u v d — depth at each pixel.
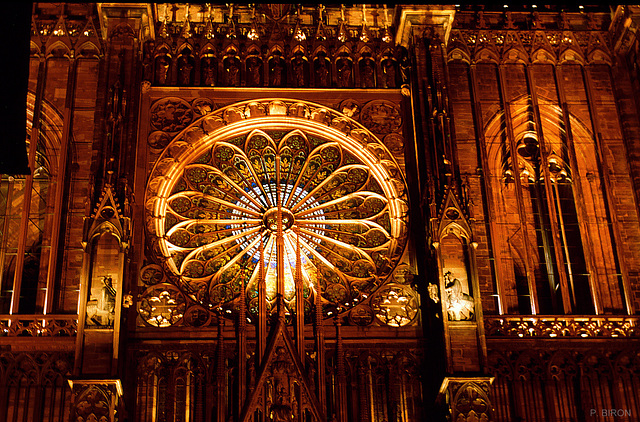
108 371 47.84
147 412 49.28
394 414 49.75
